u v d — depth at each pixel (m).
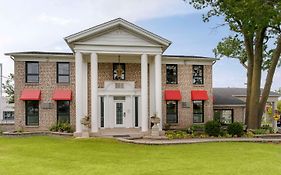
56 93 29.17
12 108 53.84
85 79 28.28
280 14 21.48
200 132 26.48
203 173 11.47
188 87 31.52
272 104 37.72
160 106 26.06
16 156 15.52
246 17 21.97
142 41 26.31
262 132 26.48
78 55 25.38
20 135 26.08
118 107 29.45
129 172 11.62
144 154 16.09
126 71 29.98
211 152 16.73
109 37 25.92
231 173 11.52
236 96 37.41
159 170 11.97
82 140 21.56
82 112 26.22
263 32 28.28
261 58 29.05
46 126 29.11
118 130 27.83
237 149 17.88
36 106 29.36
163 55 32.09
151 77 29.14
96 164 13.27
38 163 13.53
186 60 31.50
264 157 15.16
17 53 28.73
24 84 29.12
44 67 29.41
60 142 21.41
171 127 30.78
